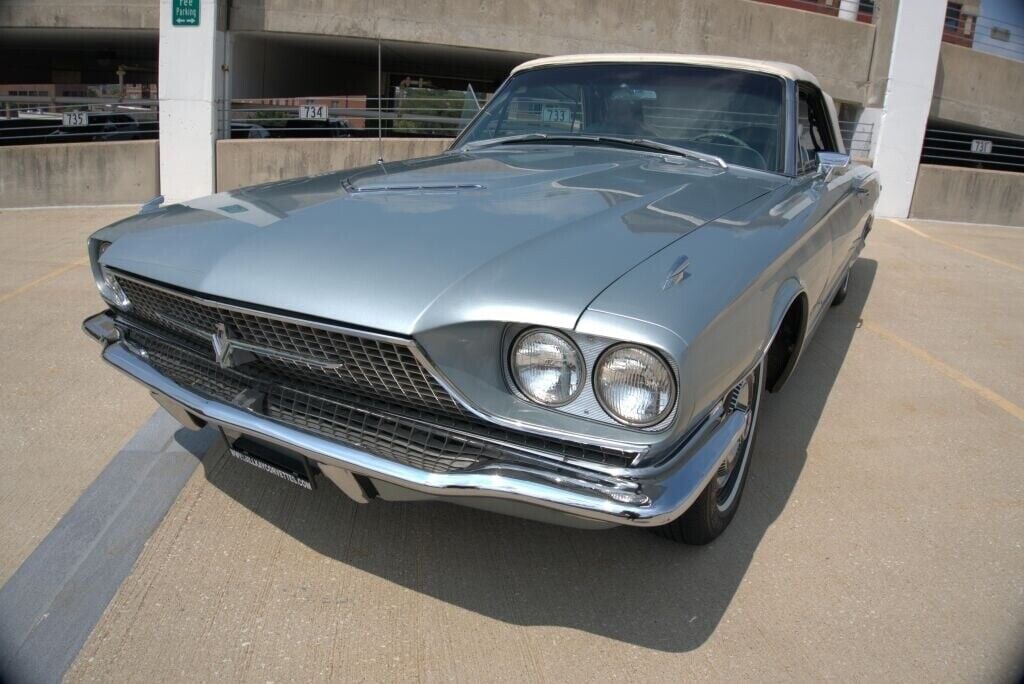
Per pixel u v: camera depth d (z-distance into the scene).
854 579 2.43
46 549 2.50
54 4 13.59
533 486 1.77
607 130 3.51
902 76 10.93
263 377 2.23
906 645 2.14
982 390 4.06
